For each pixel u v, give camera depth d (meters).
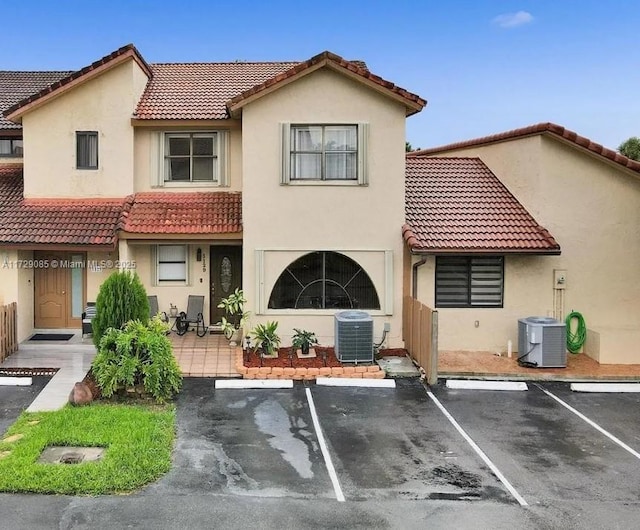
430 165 18.83
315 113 15.52
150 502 7.84
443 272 16.09
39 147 17.03
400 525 7.42
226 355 15.23
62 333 17.33
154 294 17.62
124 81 16.95
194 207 16.77
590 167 16.19
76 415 10.66
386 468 9.10
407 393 12.95
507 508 7.91
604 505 8.02
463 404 12.28
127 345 11.85
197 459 9.26
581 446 10.11
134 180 17.27
